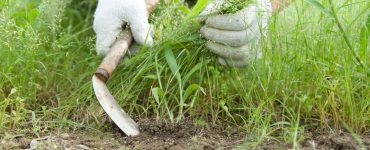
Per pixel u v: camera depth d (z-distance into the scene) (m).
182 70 1.33
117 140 1.15
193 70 1.26
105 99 1.20
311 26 1.27
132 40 1.32
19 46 1.40
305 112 1.22
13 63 1.36
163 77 1.31
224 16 1.25
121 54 1.25
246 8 1.25
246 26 1.25
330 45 1.24
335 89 1.18
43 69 1.45
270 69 1.24
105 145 1.11
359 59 1.18
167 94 1.32
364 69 1.19
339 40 1.23
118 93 1.32
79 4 1.90
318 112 1.22
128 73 1.34
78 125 1.23
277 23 1.27
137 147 1.09
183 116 1.24
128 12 1.30
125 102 1.31
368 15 1.15
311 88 1.23
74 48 1.60
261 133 1.14
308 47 1.24
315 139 1.12
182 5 1.38
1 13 1.41
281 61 1.25
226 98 1.28
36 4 1.68
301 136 1.10
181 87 1.26
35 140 1.10
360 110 1.19
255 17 1.27
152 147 1.09
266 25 1.27
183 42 1.31
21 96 1.34
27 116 1.28
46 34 1.51
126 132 1.17
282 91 1.22
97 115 1.28
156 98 1.21
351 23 1.22
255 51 1.27
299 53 1.24
